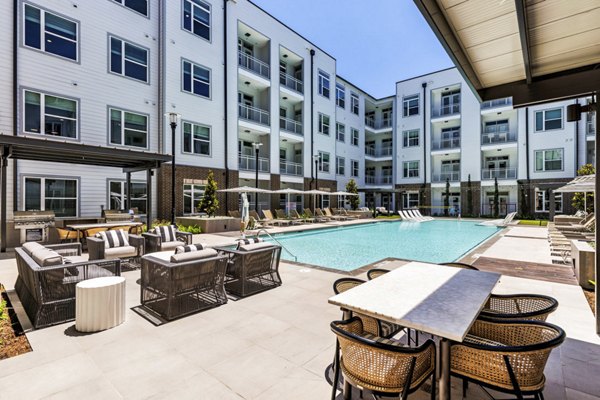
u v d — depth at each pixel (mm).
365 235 13742
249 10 17500
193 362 2838
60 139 11055
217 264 4465
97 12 11992
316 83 22391
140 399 2312
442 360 1968
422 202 26203
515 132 23078
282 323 3734
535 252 8492
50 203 10781
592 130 19750
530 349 1800
